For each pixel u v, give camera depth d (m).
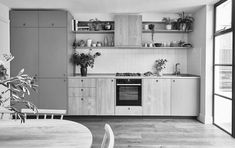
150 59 5.86
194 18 5.44
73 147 1.45
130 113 5.21
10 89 1.50
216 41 4.72
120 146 3.47
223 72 4.47
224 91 4.44
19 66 5.11
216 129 4.39
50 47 5.10
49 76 5.14
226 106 4.41
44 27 5.08
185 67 5.87
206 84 4.80
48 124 1.98
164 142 3.66
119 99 5.21
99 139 3.81
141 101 5.21
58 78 5.14
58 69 5.13
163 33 5.84
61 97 5.16
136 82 5.20
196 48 5.28
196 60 5.29
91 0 4.40
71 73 5.50
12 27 5.07
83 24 5.71
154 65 5.86
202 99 4.97
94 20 5.65
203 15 4.89
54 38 5.09
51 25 5.08
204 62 4.84
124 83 5.20
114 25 5.50
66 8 5.05
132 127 4.55
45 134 1.71
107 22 5.70
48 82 5.14
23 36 5.08
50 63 5.12
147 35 5.82
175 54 5.86
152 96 5.19
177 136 3.97
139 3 4.65
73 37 5.67
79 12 5.52
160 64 5.69
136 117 5.32
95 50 5.86
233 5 3.86
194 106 5.16
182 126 4.62
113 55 5.87
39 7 4.93
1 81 1.48
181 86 5.16
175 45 5.58
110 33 5.79
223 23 4.45
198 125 4.70
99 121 5.07
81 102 5.21
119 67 5.89
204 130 4.33
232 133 3.91
